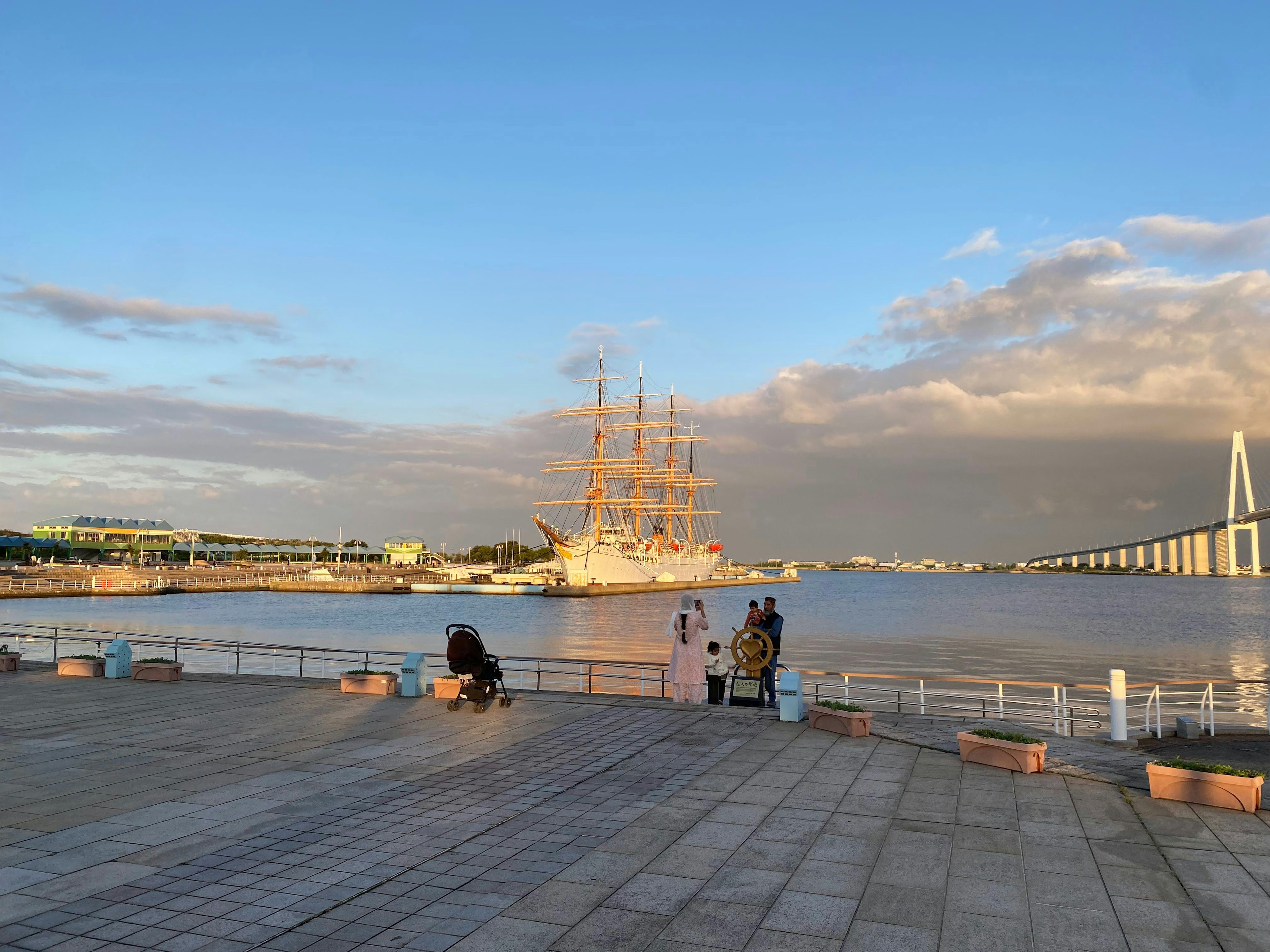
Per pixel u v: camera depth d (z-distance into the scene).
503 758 13.98
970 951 6.96
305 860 9.08
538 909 7.80
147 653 54.31
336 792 11.84
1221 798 11.17
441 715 17.92
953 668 54.00
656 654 63.31
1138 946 7.06
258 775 12.75
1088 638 80.56
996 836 9.99
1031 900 8.06
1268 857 9.27
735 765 13.55
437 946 6.99
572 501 179.75
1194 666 56.81
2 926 7.33
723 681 20.11
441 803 11.34
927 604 158.88
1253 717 30.47
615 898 8.08
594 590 164.25
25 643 57.94
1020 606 153.25
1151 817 10.77
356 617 103.44
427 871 8.78
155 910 7.71
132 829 10.06
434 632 81.94
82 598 121.31
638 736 15.80
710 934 7.27
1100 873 8.79
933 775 12.90
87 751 14.24
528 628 91.94
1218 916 7.69
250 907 7.78
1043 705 32.03
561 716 17.84
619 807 11.18
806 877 8.65
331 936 7.17
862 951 6.96
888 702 34.62
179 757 13.85
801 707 17.28
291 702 19.42
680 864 9.03
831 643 73.31
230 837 9.81
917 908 7.87
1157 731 20.94
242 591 147.62
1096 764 13.62
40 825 10.22
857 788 12.16
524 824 10.42
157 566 195.25
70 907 7.76
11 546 198.88
